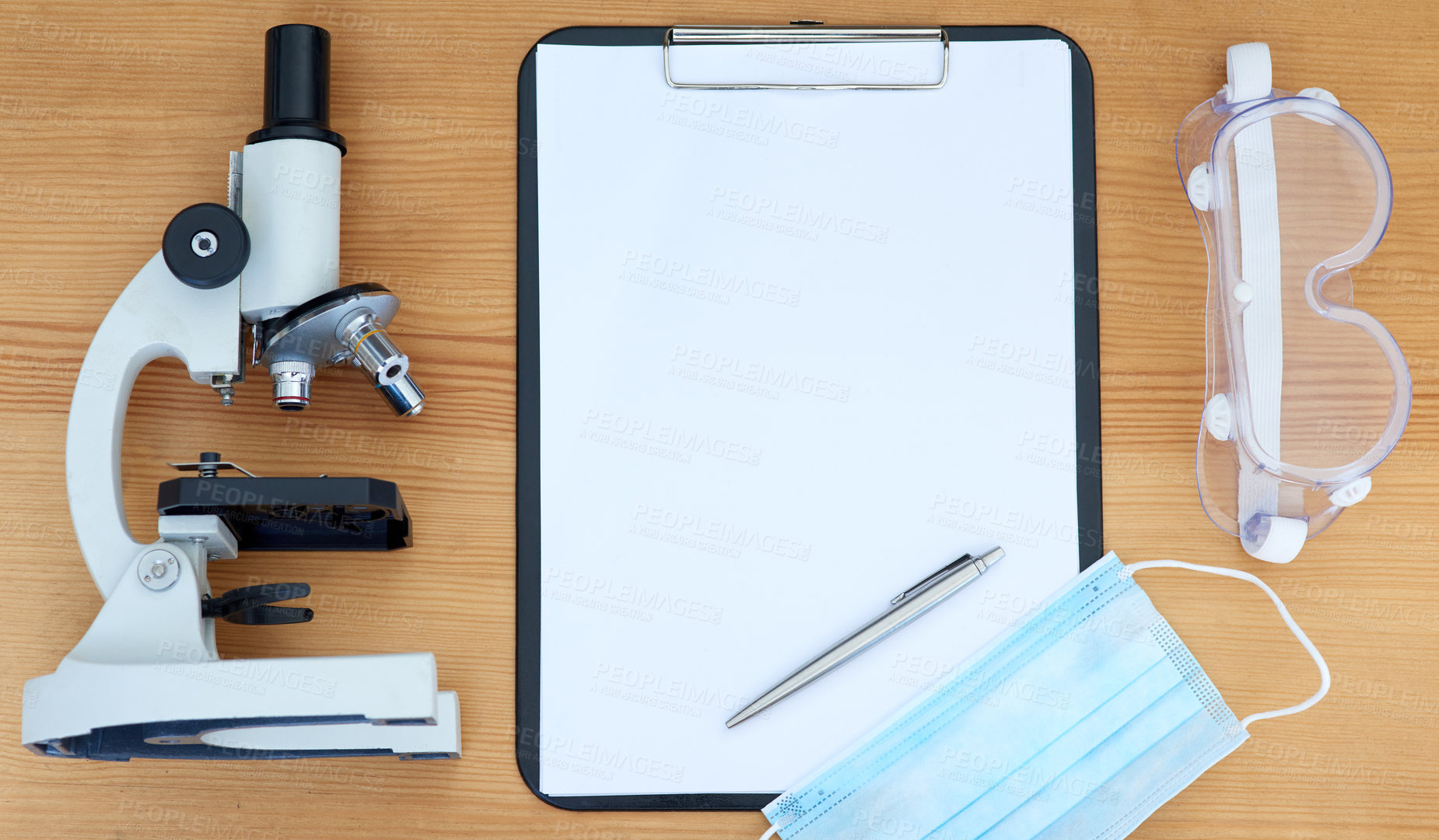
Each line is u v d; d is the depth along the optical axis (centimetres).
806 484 82
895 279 84
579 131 84
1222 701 81
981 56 86
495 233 84
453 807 79
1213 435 81
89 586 80
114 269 83
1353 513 84
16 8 84
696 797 79
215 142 84
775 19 87
